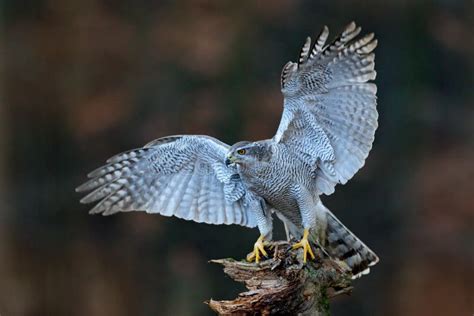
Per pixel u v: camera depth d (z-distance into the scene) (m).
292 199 8.83
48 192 22.95
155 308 21.73
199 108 23.14
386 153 23.39
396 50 24.23
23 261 22.16
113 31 24.66
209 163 9.21
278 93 23.25
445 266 21.88
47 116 23.95
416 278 21.69
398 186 22.75
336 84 8.47
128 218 22.41
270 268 7.93
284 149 8.70
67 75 24.38
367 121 8.59
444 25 24.27
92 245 22.52
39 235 22.39
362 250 9.25
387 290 21.67
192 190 9.38
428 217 22.36
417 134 23.56
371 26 24.23
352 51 8.34
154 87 23.73
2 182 22.86
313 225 8.75
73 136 23.66
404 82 24.12
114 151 23.47
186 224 21.59
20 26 24.56
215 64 23.48
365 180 22.50
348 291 8.01
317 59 8.27
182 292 21.33
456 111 24.02
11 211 22.47
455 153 23.41
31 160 23.44
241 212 9.29
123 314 22.02
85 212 22.73
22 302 21.77
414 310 21.47
